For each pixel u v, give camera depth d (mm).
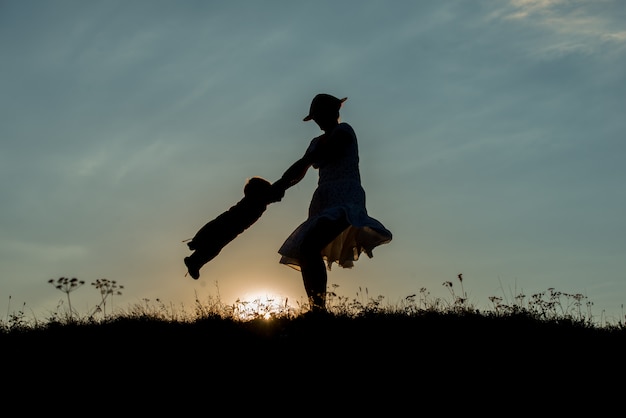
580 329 11062
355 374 9805
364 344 10258
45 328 10867
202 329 10547
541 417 9281
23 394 9398
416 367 9961
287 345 10211
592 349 10625
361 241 10961
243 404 9320
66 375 9734
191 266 10141
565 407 9453
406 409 9305
